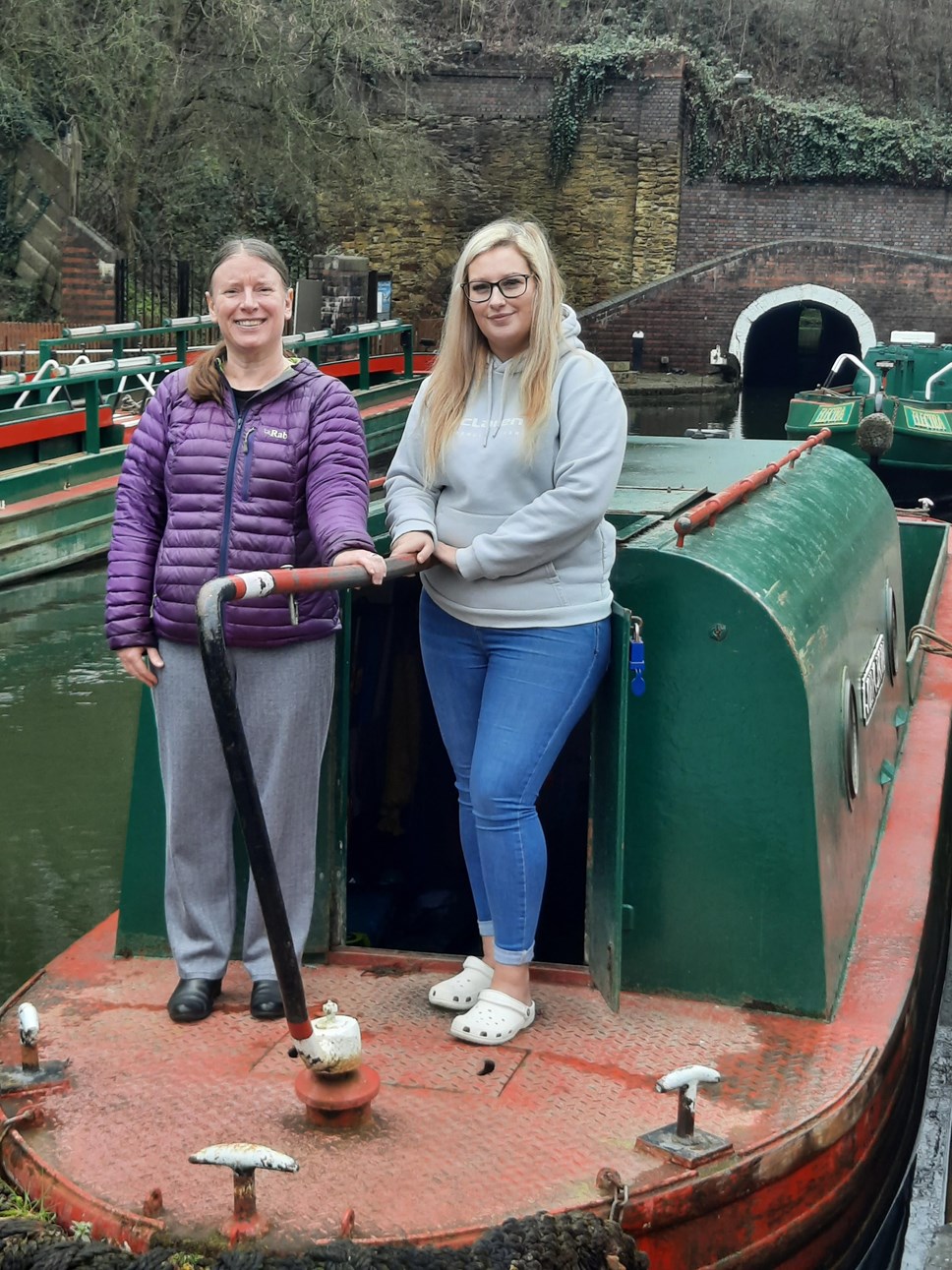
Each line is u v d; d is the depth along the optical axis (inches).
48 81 887.1
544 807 157.1
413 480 116.5
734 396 1258.6
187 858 116.6
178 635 112.4
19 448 467.8
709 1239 95.0
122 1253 85.6
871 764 158.6
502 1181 92.0
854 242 1267.2
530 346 108.9
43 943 201.6
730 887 117.8
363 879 158.2
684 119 1284.4
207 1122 99.0
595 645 112.2
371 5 974.4
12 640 382.0
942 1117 147.3
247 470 111.9
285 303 114.0
